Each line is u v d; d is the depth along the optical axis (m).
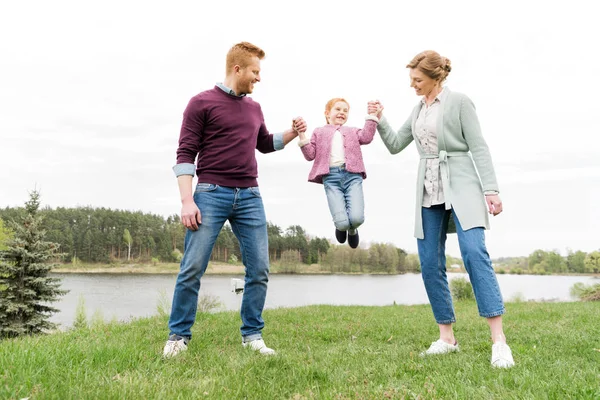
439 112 3.18
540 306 9.84
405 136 3.77
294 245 119.00
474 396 2.02
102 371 2.41
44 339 3.91
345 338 4.54
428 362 2.89
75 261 110.50
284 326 5.52
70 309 40.59
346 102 5.16
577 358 2.97
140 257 118.69
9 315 21.64
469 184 3.06
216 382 2.27
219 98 3.37
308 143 4.81
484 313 2.86
